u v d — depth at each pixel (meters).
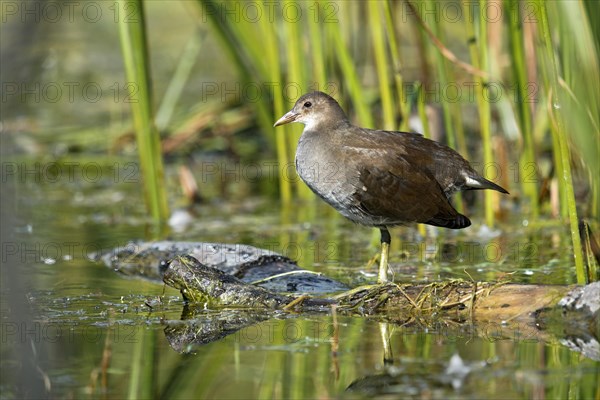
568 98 8.56
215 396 7.01
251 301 9.59
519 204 14.59
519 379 7.16
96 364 7.82
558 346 8.00
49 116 20.11
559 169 10.73
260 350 8.12
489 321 8.81
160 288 10.50
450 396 6.86
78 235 13.25
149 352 8.12
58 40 25.64
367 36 19.66
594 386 6.98
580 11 8.21
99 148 18.70
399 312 9.21
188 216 14.30
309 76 15.43
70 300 9.90
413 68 19.33
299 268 10.97
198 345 8.30
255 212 14.89
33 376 7.49
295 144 15.41
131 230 13.57
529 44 13.45
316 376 7.38
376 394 6.95
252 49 15.04
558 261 11.20
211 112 18.45
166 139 18.16
